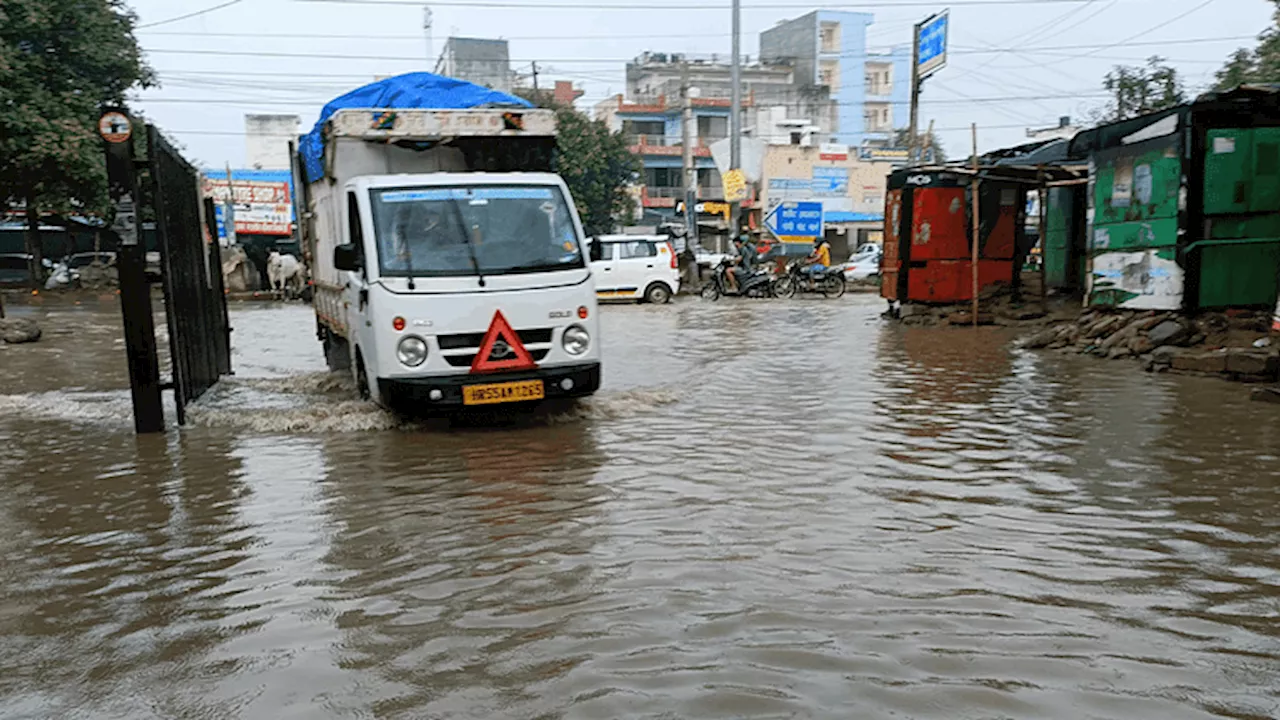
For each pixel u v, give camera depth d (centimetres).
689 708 320
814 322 1972
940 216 1800
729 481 643
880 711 316
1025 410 895
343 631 396
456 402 817
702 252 3962
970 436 782
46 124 2789
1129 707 319
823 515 557
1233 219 1205
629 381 1148
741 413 912
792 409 930
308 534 544
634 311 2420
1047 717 312
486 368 825
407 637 388
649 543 507
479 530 540
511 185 886
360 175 967
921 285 1822
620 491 621
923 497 595
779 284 3012
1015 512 557
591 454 738
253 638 392
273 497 631
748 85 6756
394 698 333
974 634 380
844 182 5503
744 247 2969
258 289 3672
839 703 322
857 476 652
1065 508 565
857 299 2844
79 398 1090
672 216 5828
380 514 581
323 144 1032
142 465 738
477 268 838
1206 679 339
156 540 542
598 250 1973
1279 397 890
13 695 345
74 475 709
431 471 692
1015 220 1806
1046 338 1379
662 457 722
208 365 1113
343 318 1024
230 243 3831
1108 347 1256
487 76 6031
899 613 403
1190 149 1184
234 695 339
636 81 6881
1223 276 1209
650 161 5922
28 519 593
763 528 532
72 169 2917
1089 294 1379
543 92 4872
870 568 461
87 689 348
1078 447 730
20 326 1733
